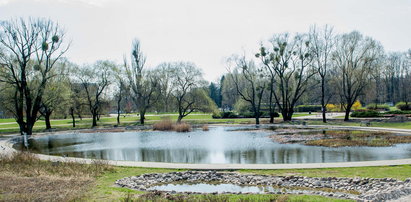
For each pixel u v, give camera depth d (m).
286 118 51.38
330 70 57.84
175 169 16.47
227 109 110.81
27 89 37.91
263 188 12.95
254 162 19.52
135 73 54.34
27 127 38.62
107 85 54.50
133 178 14.57
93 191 11.82
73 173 15.15
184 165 17.20
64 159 19.66
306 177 13.84
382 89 92.06
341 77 55.47
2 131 44.69
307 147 24.83
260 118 60.75
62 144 30.80
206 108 54.06
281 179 13.84
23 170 15.70
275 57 49.72
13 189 12.02
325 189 12.43
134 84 54.62
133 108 97.06
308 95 70.62
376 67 47.94
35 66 36.84
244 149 24.86
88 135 39.28
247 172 15.38
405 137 28.56
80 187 12.51
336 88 59.25
